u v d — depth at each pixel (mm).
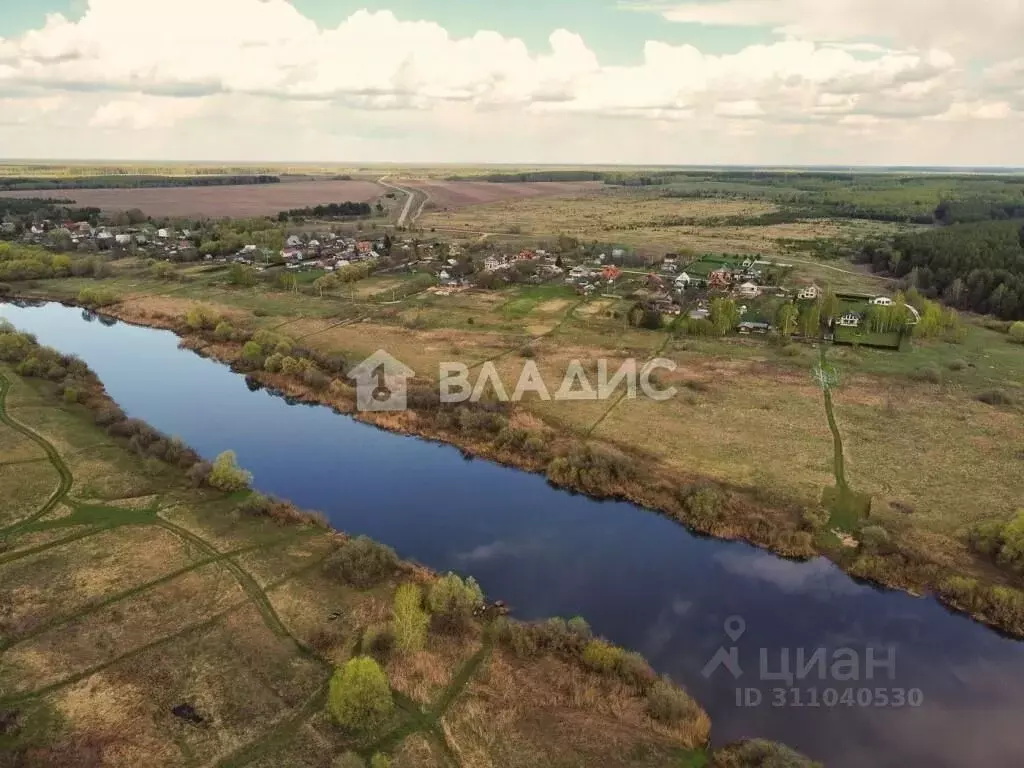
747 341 118625
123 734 39219
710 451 76625
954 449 76938
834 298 127875
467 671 45062
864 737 42125
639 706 42875
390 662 45125
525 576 57531
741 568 58719
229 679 43625
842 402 90875
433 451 80750
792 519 63969
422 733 39906
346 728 39875
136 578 53656
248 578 54125
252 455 79688
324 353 110562
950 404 90250
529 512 67562
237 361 110062
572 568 58781
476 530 64625
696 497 65625
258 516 63562
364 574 54125
